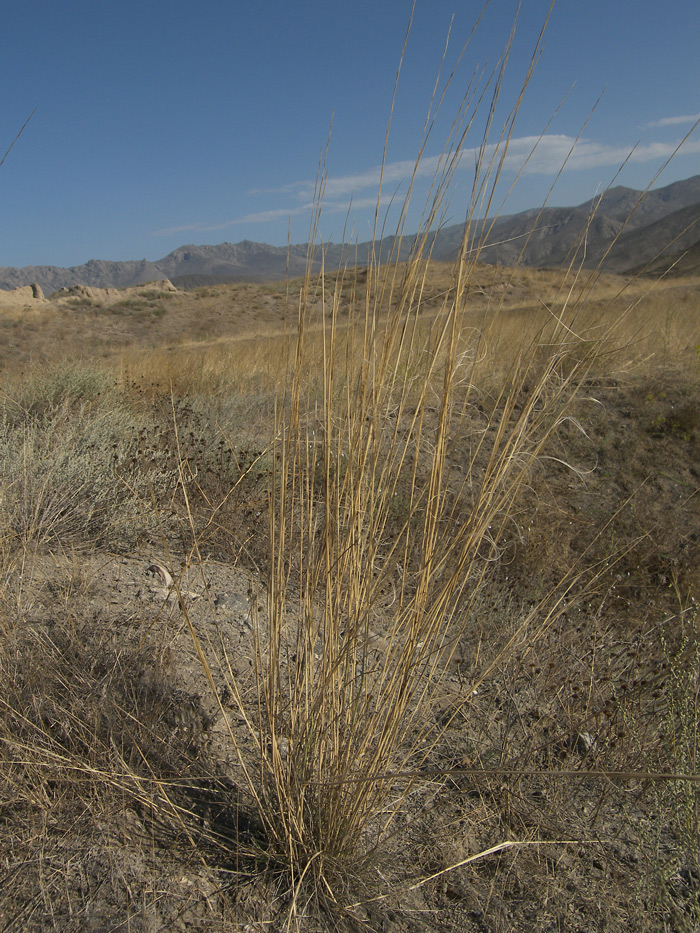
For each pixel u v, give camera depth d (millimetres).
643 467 5223
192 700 2232
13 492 3318
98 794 1849
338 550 1684
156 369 8086
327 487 1654
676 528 4457
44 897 1581
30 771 1831
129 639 2443
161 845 1770
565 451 5348
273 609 1752
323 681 1705
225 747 2119
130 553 3334
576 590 3691
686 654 2541
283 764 1961
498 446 1651
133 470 3867
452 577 1668
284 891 1721
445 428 1619
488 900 1807
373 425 1643
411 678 1735
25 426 4379
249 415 6234
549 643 2990
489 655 2943
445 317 1644
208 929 1575
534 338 1679
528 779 2244
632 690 2504
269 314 34312
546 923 1753
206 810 1906
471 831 2033
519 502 4250
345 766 1732
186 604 2857
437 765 2268
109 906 1585
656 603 3613
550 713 2594
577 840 2039
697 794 1992
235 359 8922
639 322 7895
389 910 1736
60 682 2131
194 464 4113
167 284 44406
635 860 1993
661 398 6105
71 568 2887
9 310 34375
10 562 2674
